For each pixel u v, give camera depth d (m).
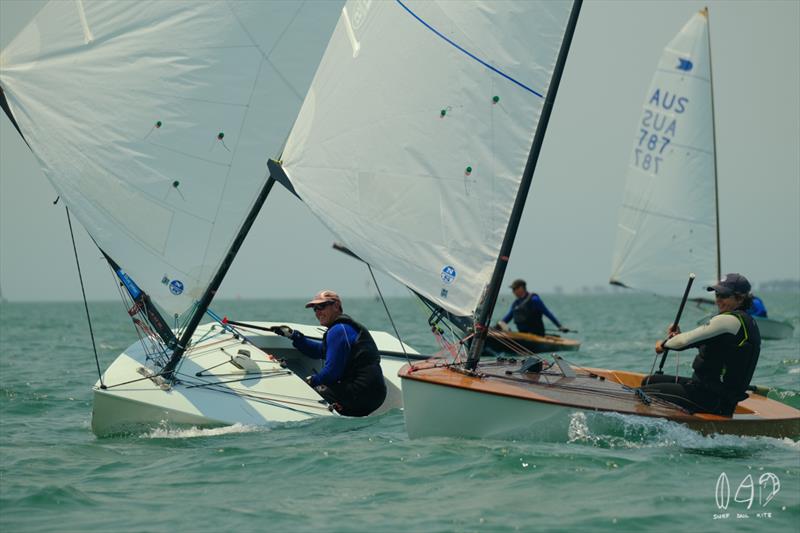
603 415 24.17
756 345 25.28
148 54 31.75
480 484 20.59
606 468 21.62
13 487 21.23
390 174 28.69
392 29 28.84
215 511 19.12
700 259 75.00
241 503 19.70
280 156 30.64
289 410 29.77
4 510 19.33
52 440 27.97
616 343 69.38
